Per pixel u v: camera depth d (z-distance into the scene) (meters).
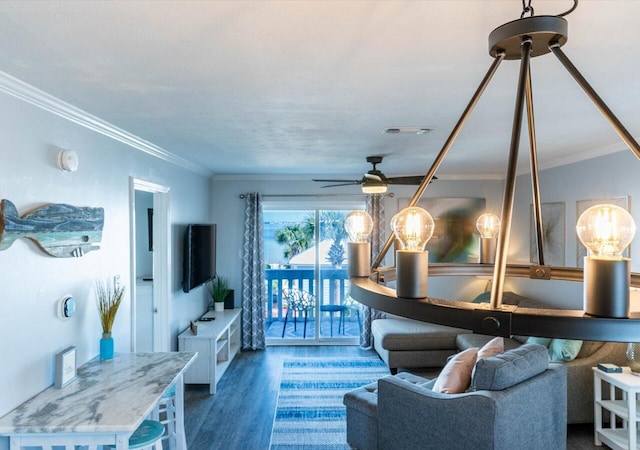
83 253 2.63
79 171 2.62
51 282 2.34
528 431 2.53
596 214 0.78
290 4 1.30
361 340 6.02
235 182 6.03
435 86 2.08
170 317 4.24
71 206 2.49
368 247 1.33
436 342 4.96
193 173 5.08
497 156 4.27
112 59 1.74
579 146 3.68
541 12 1.36
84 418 1.96
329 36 1.53
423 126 2.93
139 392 2.25
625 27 1.46
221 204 6.03
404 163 4.75
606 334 0.70
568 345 3.46
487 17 1.39
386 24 1.44
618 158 3.56
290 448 3.27
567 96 2.24
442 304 0.85
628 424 2.97
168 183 4.21
